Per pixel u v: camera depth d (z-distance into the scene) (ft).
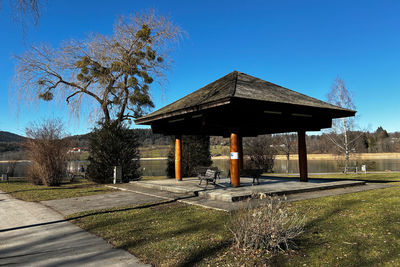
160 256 14.74
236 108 33.22
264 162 95.55
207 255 14.47
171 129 46.11
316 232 17.42
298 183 39.60
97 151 57.26
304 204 25.80
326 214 21.75
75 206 29.60
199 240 16.76
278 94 36.58
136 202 30.68
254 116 35.24
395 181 48.16
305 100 37.88
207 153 72.33
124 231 19.43
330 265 12.76
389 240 15.48
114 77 64.59
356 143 99.14
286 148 113.70
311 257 13.67
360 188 37.27
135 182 47.44
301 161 42.09
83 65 63.26
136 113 69.67
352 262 12.96
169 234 18.30
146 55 67.05
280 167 127.34
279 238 14.62
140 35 64.49
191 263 13.64
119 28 65.87
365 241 15.53
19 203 33.19
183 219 21.97
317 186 35.76
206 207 25.75
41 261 14.62
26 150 57.52
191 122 46.55
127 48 66.08
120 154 57.77
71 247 16.72
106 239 17.98
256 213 15.85
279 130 46.06
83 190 44.01
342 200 27.61
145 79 66.80
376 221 19.22
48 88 64.95
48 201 33.60
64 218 24.35
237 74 42.55
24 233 20.15
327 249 14.60
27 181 62.85
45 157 53.47
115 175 53.78
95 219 23.26
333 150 106.22
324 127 42.83
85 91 65.57
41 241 18.08
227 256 14.17
